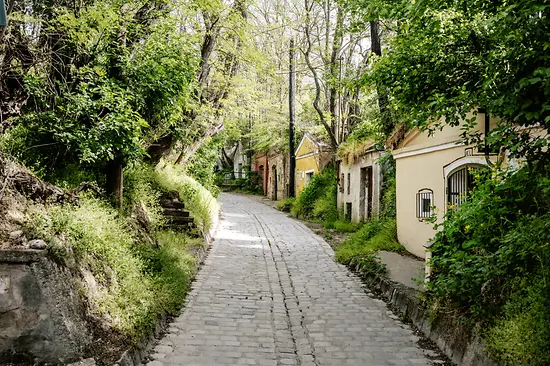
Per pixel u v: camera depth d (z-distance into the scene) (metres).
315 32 16.73
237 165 42.00
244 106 14.43
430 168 8.02
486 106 4.09
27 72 5.27
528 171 4.07
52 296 3.54
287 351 4.52
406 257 8.37
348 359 4.34
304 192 19.00
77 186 6.26
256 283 7.38
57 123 5.62
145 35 7.48
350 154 14.27
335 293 6.88
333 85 10.24
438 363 4.26
